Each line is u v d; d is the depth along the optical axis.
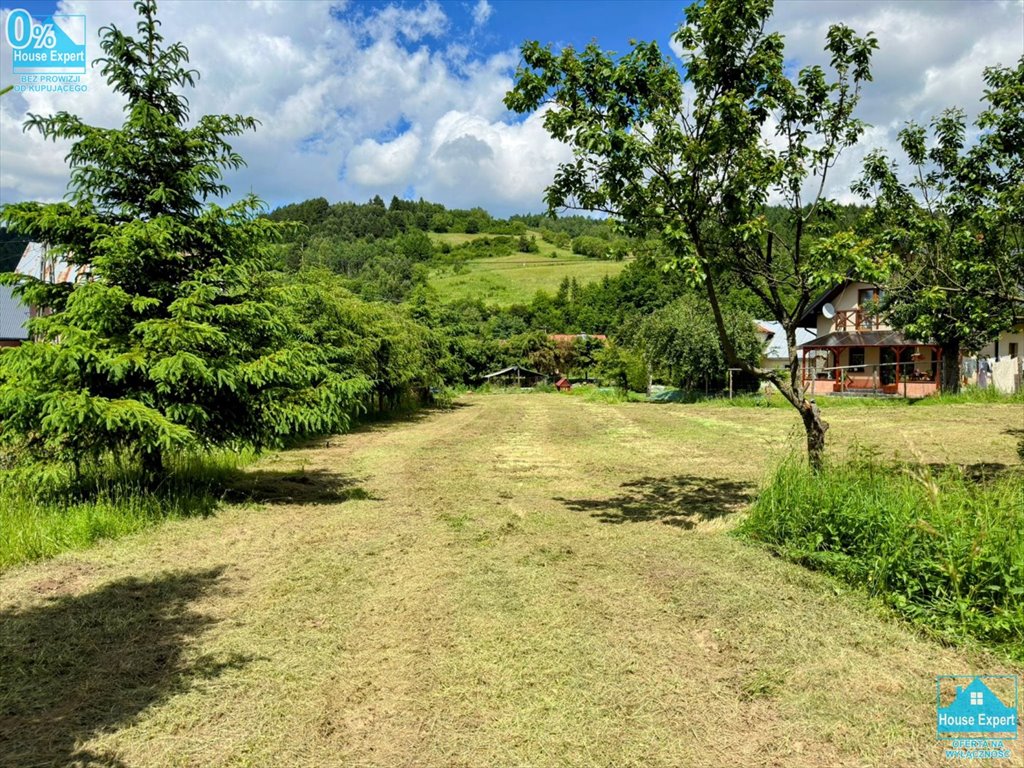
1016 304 6.80
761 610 4.06
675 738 2.75
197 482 8.08
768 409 24.16
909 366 28.92
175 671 3.34
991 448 11.41
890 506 4.61
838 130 6.27
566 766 2.57
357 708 3.00
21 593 4.43
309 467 10.52
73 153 7.08
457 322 39.91
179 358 6.32
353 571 4.95
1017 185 6.43
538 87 6.28
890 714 2.92
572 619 3.98
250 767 2.56
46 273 8.15
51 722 2.86
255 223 7.96
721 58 5.96
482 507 7.35
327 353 9.11
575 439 15.08
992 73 6.62
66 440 6.58
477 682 3.22
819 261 5.73
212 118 7.80
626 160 5.85
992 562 3.78
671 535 5.89
